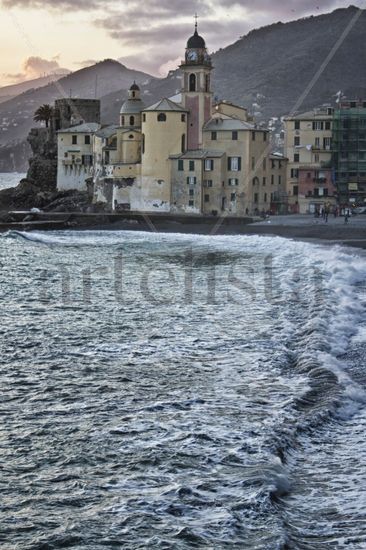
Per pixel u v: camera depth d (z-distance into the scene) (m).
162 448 24.55
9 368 34.31
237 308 50.47
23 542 19.05
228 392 30.69
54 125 173.25
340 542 18.92
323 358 34.56
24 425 26.83
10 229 123.31
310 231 106.38
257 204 134.12
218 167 131.88
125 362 35.69
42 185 166.50
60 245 101.06
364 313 45.25
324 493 21.59
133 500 21.08
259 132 133.50
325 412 27.45
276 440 24.94
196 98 134.12
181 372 33.88
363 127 135.12
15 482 22.28
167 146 133.38
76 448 24.70
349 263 71.12
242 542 18.97
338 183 136.38
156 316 47.81
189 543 18.92
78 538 19.20
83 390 31.11
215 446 24.64
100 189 142.62
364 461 23.64
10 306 51.09
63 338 40.97
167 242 104.38
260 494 21.14
